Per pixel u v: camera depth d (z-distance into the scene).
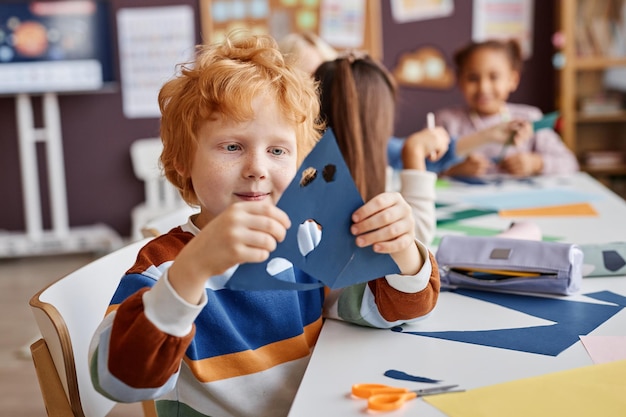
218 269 0.81
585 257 1.32
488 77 3.25
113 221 4.54
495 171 2.76
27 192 4.32
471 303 1.19
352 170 1.60
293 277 1.10
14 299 3.61
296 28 4.34
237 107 0.95
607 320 1.09
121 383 0.83
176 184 1.08
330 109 1.60
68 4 4.19
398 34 4.36
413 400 0.82
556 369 0.90
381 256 0.91
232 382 1.01
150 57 4.40
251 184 0.97
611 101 4.07
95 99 4.43
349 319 1.09
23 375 2.63
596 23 3.99
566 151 3.08
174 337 0.82
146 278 0.94
